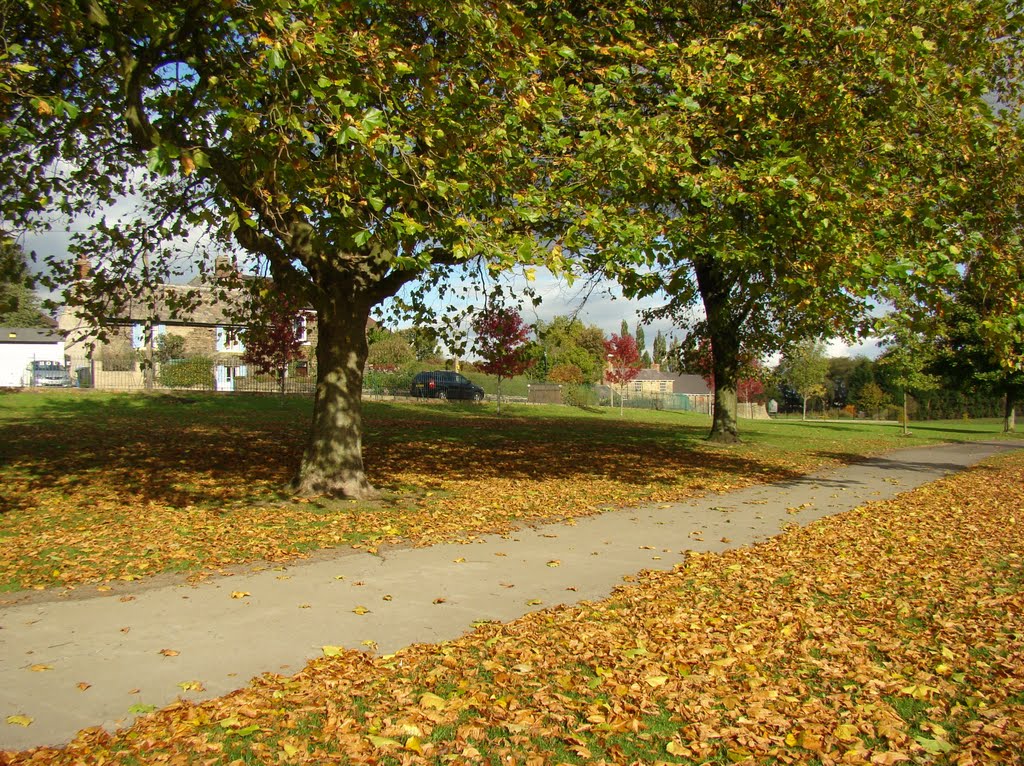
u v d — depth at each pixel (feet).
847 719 13.00
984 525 33.63
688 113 32.89
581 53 36.73
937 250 32.65
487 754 11.63
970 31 35.68
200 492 35.73
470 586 21.98
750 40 35.06
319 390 35.58
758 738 12.20
